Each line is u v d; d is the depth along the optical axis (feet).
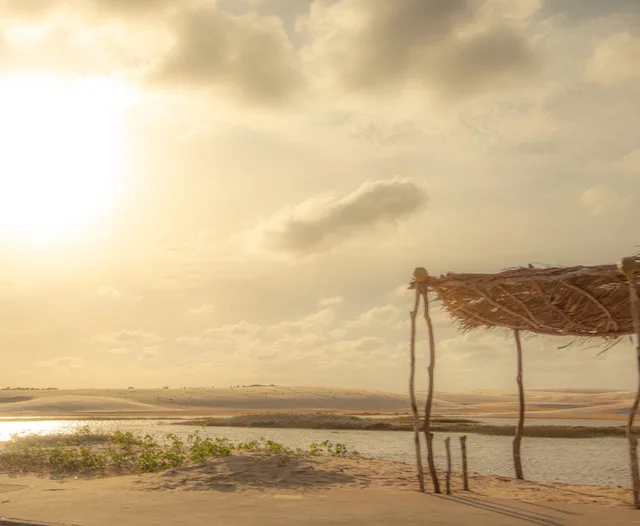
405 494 36.60
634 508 32.32
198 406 416.05
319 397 467.52
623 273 30.19
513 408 365.40
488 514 30.14
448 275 36.22
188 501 33.81
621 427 139.33
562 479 61.36
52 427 170.19
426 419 38.34
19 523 28.25
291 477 41.39
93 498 35.22
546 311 36.27
